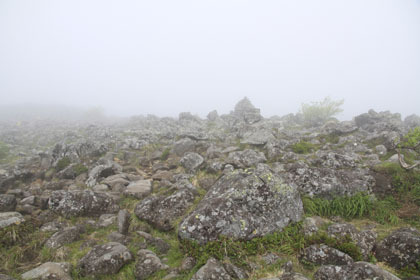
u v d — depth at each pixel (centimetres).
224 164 1266
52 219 838
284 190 758
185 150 1723
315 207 852
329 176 934
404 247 562
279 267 579
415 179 904
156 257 612
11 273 571
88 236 755
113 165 1385
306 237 658
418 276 490
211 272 514
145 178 1284
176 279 557
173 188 1034
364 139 1712
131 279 568
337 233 665
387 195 900
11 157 1922
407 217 796
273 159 1430
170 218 807
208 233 649
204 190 1030
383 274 454
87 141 1639
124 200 992
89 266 580
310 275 552
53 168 1486
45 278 521
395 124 2009
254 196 720
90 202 882
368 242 632
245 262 583
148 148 1920
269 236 669
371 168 1011
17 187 1210
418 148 1038
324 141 1909
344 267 500
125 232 774
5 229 688
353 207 845
